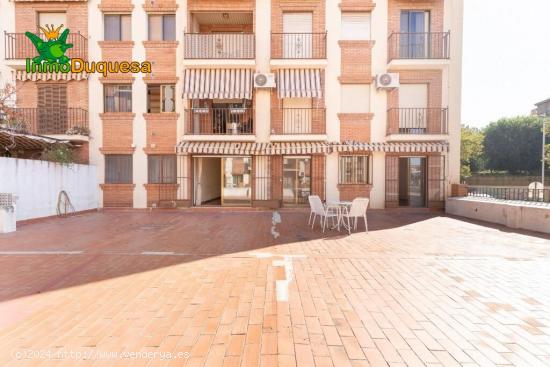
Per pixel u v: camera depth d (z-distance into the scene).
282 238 8.57
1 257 6.50
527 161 41.44
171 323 3.61
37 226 10.62
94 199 15.16
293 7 15.41
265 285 4.86
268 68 15.39
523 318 3.75
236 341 3.22
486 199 12.74
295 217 13.02
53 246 7.55
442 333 3.40
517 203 10.76
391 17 15.38
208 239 8.42
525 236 8.81
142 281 5.04
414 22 15.59
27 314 3.84
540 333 3.40
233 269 5.68
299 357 2.94
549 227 9.14
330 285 4.86
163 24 15.59
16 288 4.72
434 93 15.40
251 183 15.57
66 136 14.84
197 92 14.75
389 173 15.27
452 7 15.24
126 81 15.37
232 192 16.09
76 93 15.39
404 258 6.41
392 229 10.10
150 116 15.37
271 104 15.41
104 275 5.34
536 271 5.54
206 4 15.37
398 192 15.50
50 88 15.51
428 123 15.38
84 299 4.30
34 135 12.20
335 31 15.41
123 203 15.45
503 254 6.76
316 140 15.14
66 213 13.12
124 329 3.46
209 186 17.81
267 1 15.39
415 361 2.89
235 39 15.40
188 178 15.36
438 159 15.21
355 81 15.34
